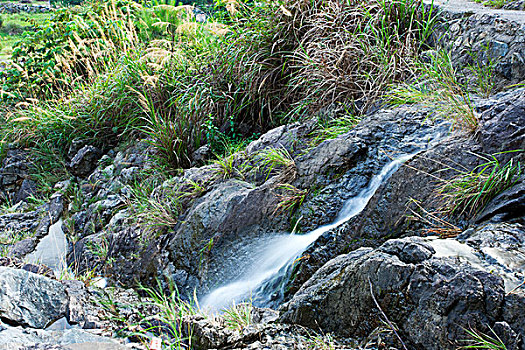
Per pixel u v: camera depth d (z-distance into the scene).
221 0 9.10
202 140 7.56
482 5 6.84
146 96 8.54
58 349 2.96
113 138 9.12
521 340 2.47
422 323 2.79
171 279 5.43
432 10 6.60
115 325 3.77
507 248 3.02
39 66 11.23
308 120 6.30
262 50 7.51
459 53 5.92
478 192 3.72
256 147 6.17
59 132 9.61
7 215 8.12
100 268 6.09
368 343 2.96
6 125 10.39
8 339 3.01
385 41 6.55
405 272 2.94
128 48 10.27
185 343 3.46
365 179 4.79
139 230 6.07
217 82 7.95
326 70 6.45
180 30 9.68
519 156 3.72
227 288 5.02
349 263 3.43
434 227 3.85
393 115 5.20
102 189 7.85
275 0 7.57
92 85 9.99
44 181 9.05
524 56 5.16
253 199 5.32
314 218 4.83
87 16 11.49
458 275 2.76
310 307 3.38
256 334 3.29
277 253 4.88
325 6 7.30
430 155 4.20
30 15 24.11
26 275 3.70
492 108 4.11
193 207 5.86
